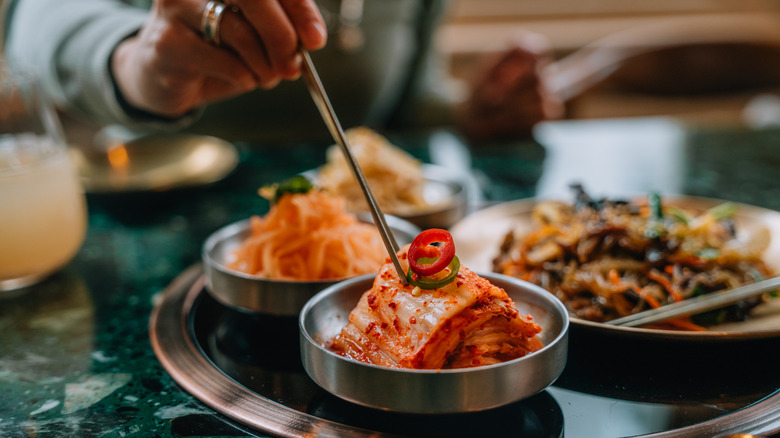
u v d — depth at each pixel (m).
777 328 0.43
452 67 1.73
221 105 1.06
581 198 0.59
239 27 0.51
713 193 0.70
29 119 0.57
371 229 0.56
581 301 0.52
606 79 1.21
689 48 1.22
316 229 0.54
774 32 1.72
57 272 0.60
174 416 0.43
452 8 1.80
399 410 0.39
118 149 0.79
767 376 0.44
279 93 1.06
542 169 0.78
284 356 0.47
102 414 0.43
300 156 0.85
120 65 0.65
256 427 0.41
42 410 0.44
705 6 1.85
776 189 0.70
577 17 1.83
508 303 0.42
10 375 0.47
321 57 1.03
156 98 0.61
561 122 1.24
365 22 1.03
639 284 0.52
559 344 0.41
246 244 0.54
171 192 0.70
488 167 0.79
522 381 0.39
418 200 0.68
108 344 0.50
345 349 0.44
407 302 0.42
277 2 0.50
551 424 0.41
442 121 1.14
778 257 0.55
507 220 0.61
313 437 0.40
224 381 0.45
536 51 0.96
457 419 0.41
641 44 1.37
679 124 0.93
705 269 0.52
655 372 0.45
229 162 0.76
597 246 0.54
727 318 0.48
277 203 0.55
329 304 0.46
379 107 1.16
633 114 1.56
